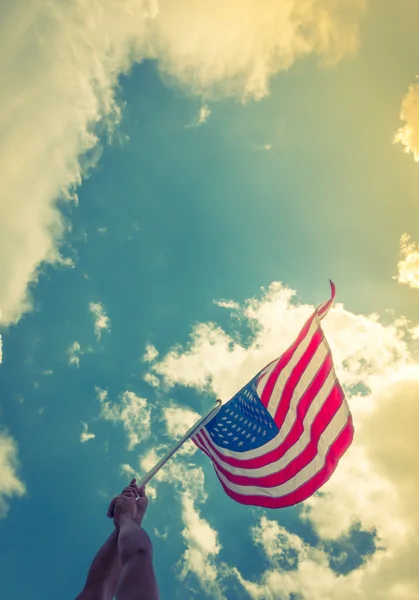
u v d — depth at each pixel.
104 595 3.92
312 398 11.34
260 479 11.20
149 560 3.26
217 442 12.16
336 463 10.55
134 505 4.91
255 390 12.23
